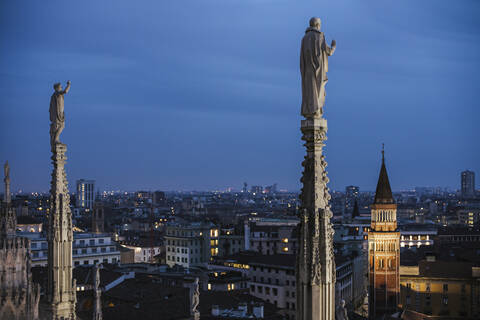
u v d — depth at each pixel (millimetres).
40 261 164750
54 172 27953
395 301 157250
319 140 16609
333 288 16438
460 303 153250
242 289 149875
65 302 27891
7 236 41250
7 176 42531
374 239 159375
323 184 16656
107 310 86375
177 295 101812
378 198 164000
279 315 104312
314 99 16375
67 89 27672
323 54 16344
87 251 186750
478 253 175750
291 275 153125
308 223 16391
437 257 173375
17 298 37719
